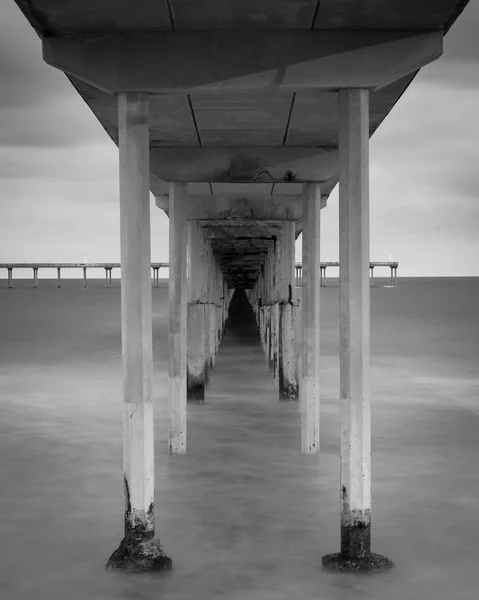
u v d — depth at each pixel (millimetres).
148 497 7402
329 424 15102
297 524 8977
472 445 13305
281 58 7113
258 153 10852
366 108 7234
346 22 6906
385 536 8586
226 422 15578
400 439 13828
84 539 8516
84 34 7168
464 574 7527
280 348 18594
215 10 6629
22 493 10320
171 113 9055
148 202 7355
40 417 16188
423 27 7023
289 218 15359
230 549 8172
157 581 7312
